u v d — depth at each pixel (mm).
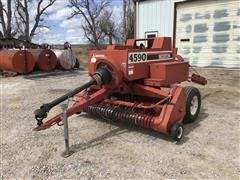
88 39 39281
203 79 6680
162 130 4324
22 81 11836
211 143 4383
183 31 12867
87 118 5750
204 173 3467
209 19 11938
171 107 4363
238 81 9742
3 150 4254
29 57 13891
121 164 3727
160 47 5383
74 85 10469
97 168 3631
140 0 14188
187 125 5234
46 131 5043
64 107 3932
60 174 3508
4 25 32969
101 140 4562
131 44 5809
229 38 11461
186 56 12969
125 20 31641
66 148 4039
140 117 4551
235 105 6711
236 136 4676
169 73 4965
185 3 12578
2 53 14023
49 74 14289
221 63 11867
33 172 3576
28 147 4340
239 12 11016
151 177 3393
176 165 3672
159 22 13641
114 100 5191
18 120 5789
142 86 4926
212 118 5660
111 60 4598
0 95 8688
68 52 16141
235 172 3486
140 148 4219
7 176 3494
